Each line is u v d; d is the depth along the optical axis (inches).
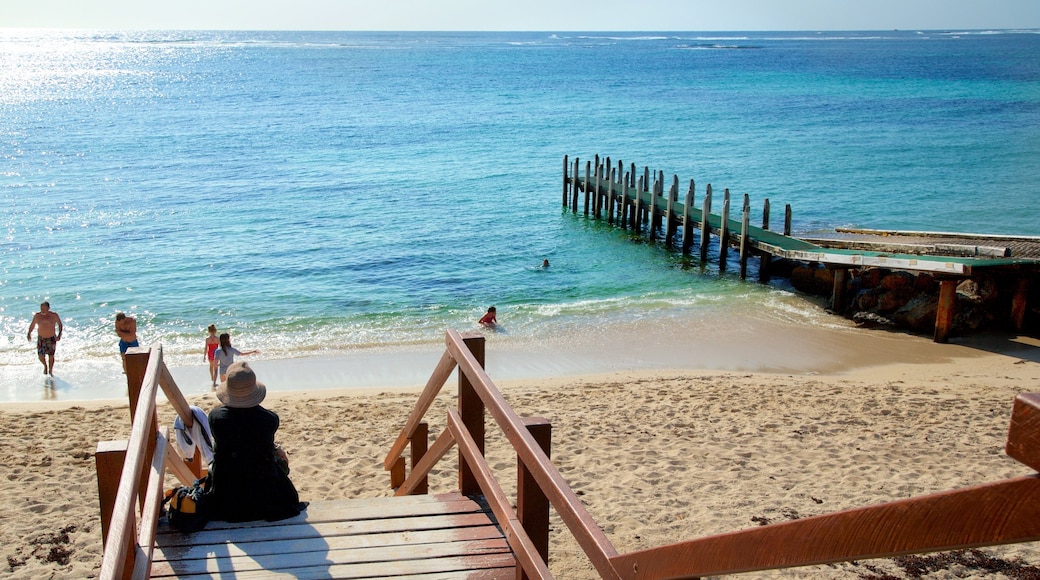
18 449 363.3
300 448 370.9
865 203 1263.5
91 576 240.1
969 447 366.6
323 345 644.7
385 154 1715.1
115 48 7839.6
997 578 244.2
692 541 74.8
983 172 1499.8
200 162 1593.3
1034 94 2883.9
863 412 427.5
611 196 1112.8
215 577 151.2
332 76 3949.3
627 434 389.4
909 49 6909.5
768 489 318.3
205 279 832.3
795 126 2124.8
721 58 5536.4
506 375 571.5
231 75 4045.3
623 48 7554.1
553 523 288.0
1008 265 642.2
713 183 1428.4
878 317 697.0
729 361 605.9
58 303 747.4
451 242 1007.6
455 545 161.9
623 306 756.0
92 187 1327.5
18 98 2886.3
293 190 1327.5
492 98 2864.2
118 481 139.6
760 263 846.5
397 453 268.8
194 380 565.3
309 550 160.4
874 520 54.4
